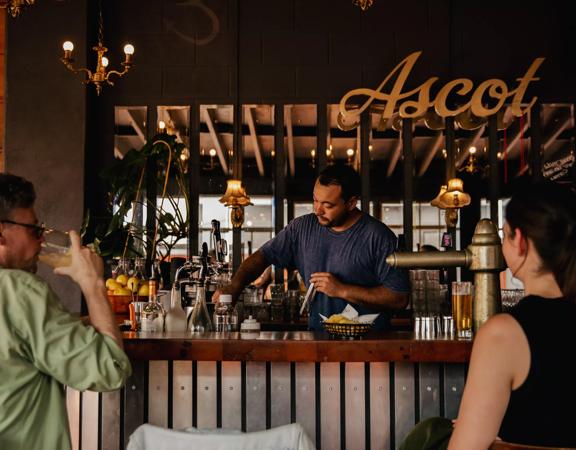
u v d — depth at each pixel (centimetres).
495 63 549
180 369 228
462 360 214
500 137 614
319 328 305
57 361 153
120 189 504
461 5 552
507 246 141
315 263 315
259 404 227
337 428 227
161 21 556
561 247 131
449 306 475
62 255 171
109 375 157
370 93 530
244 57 554
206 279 327
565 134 588
